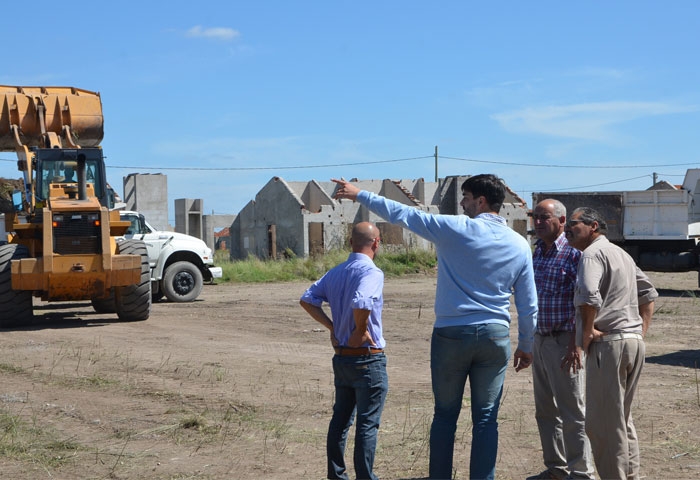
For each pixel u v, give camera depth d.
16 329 15.88
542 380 6.19
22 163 17.48
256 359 11.94
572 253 6.05
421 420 8.09
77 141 18.95
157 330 15.61
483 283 5.39
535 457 6.86
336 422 6.14
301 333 15.12
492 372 5.45
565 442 5.99
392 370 11.01
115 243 17.03
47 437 7.60
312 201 49.28
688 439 7.24
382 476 6.42
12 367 11.31
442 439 5.49
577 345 5.62
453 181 52.75
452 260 5.41
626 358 5.59
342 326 6.03
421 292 24.53
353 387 6.03
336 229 46.44
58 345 13.53
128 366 11.34
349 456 7.04
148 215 45.00
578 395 5.95
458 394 5.52
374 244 6.16
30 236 16.69
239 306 20.77
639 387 9.56
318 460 6.88
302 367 11.23
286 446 7.29
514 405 8.70
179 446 7.33
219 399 9.17
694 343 13.09
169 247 22.27
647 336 13.89
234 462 6.84
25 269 15.42
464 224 5.39
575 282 5.99
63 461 6.88
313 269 32.28
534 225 6.20
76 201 15.98
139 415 8.48
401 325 16.06
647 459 6.69
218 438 7.56
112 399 9.27
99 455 7.05
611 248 5.71
